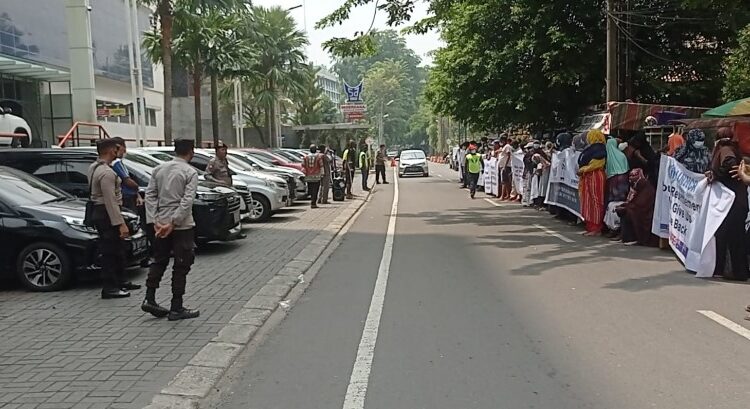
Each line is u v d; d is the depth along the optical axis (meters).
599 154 13.25
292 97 55.81
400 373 5.59
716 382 5.21
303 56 50.31
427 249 12.11
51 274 8.99
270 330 7.04
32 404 4.97
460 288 8.75
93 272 9.05
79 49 25.89
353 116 56.44
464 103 26.95
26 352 6.27
